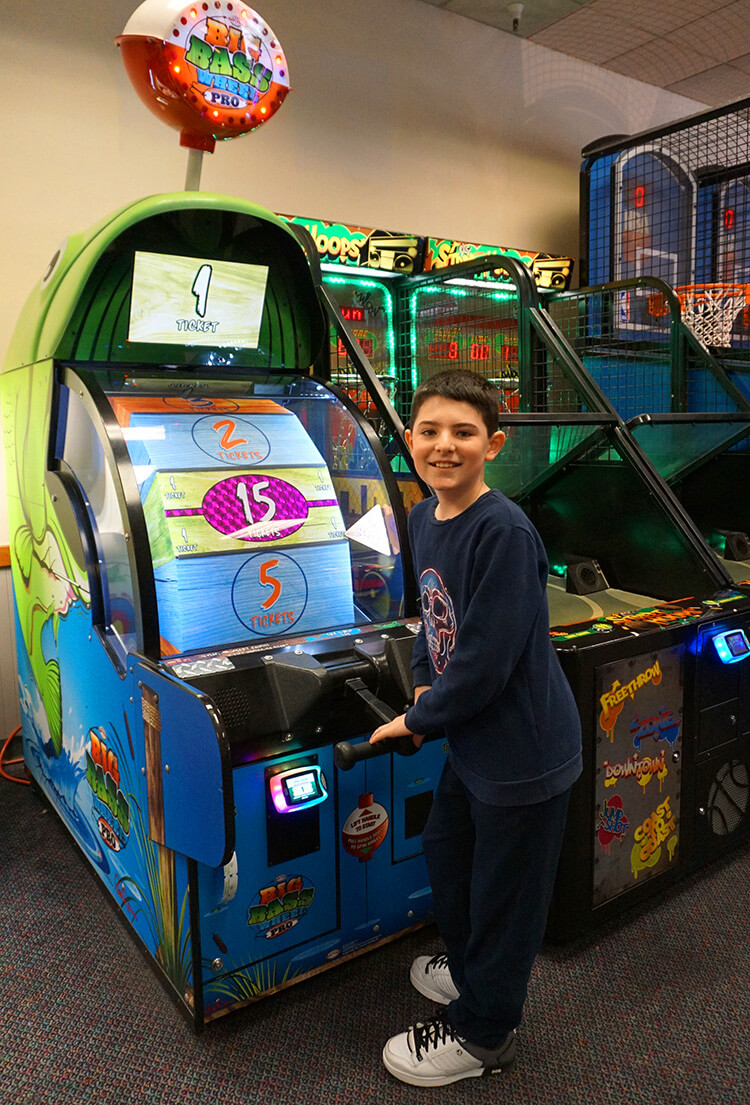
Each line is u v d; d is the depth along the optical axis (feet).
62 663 7.04
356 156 11.68
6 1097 4.99
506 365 10.81
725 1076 5.12
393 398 10.02
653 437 8.68
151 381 6.57
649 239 12.90
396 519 6.28
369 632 6.00
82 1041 5.43
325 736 5.55
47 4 9.00
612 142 12.59
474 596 4.22
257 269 6.72
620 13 12.59
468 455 4.34
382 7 11.67
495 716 4.44
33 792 8.93
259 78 6.47
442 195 12.78
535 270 11.09
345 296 9.48
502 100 13.33
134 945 6.41
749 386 10.97
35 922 6.70
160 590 5.66
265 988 5.66
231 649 5.60
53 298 6.40
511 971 4.70
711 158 13.39
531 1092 5.02
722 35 13.50
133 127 9.77
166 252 6.16
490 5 12.25
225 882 5.11
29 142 9.05
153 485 5.80
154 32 5.97
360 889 6.03
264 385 7.22
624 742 6.41
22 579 8.03
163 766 5.08
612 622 6.70
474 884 4.73
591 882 6.40
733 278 13.07
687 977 6.05
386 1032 5.51
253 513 6.07
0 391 8.07
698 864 7.33
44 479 6.77
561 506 8.82
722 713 7.22
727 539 9.43
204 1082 5.10
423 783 6.23
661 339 12.19
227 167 10.46
